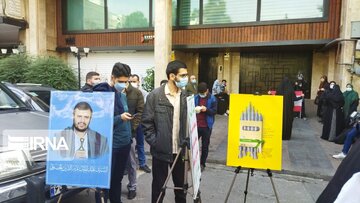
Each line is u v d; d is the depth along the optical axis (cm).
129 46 1384
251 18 1202
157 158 333
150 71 1311
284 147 749
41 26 1434
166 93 330
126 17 1402
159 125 328
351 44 911
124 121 335
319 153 695
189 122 294
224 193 472
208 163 641
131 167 433
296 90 1219
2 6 1330
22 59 1275
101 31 1438
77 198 427
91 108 268
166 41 1157
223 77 1425
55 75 1216
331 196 172
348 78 919
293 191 488
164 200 433
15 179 271
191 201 415
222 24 1230
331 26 1091
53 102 270
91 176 266
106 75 1468
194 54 1458
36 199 269
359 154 168
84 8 1474
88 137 267
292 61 1338
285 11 1156
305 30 1125
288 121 811
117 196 360
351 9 906
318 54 1285
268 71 1376
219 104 1290
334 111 798
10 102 415
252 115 316
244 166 321
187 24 1293
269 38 1171
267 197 460
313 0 1120
